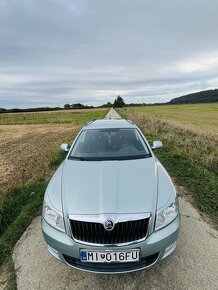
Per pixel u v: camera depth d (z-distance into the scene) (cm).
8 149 1327
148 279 289
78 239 269
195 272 296
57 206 290
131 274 297
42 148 1265
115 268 270
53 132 2219
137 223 264
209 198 495
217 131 1850
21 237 379
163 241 272
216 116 4431
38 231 393
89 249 263
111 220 260
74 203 282
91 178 325
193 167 702
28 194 552
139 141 443
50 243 285
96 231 263
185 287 276
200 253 328
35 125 3272
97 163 371
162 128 1803
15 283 290
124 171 338
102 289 279
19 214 460
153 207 275
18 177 727
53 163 815
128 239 263
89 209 271
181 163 739
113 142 439
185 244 347
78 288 281
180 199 494
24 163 914
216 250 334
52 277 297
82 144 438
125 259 263
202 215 429
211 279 285
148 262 276
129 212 265
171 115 4709
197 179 603
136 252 263
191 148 958
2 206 481
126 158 391
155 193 293
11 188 605
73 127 2712
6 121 4472
